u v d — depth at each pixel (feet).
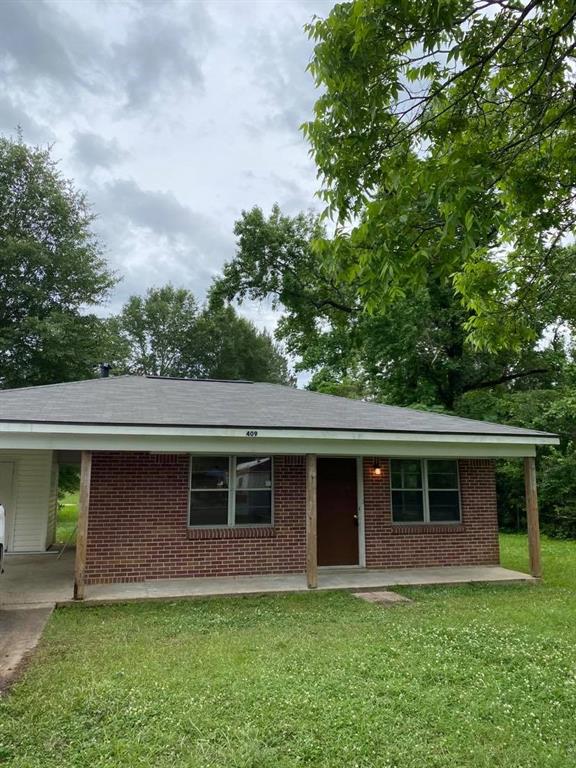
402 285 16.40
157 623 23.91
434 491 39.01
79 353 75.25
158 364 162.09
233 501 34.78
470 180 12.95
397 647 20.39
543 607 27.14
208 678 16.96
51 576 33.99
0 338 71.15
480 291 20.43
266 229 82.28
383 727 13.91
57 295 78.59
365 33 13.64
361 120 15.20
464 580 33.45
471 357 76.02
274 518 35.24
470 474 39.73
